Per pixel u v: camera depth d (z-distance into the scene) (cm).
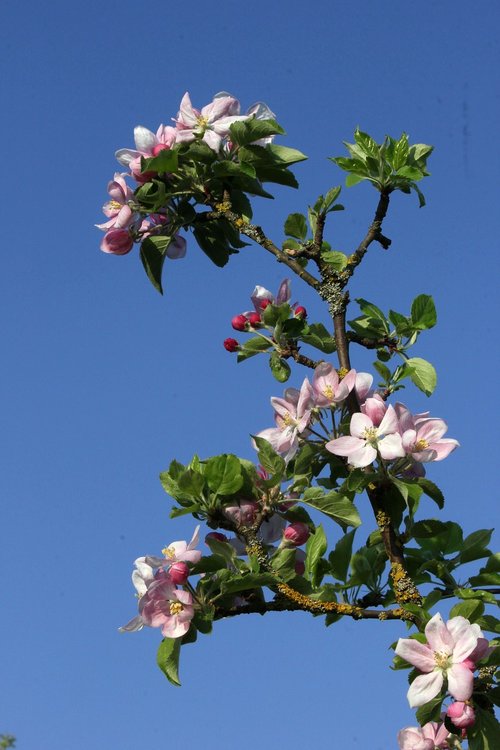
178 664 381
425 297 429
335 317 433
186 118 455
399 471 400
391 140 435
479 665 359
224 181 461
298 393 417
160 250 472
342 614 395
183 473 393
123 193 460
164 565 393
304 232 458
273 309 445
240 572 395
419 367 421
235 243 481
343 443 393
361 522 400
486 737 357
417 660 353
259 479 407
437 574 406
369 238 442
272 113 456
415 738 400
